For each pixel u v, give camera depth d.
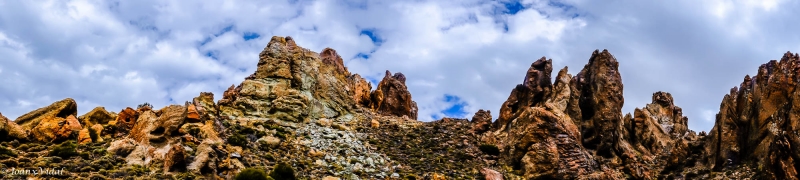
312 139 65.31
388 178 55.75
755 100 60.50
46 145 49.84
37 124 53.09
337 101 82.19
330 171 54.47
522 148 63.75
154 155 47.91
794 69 58.03
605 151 67.75
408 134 74.19
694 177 60.66
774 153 51.47
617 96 71.25
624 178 60.69
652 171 64.44
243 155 53.62
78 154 47.06
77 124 53.34
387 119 83.25
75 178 40.84
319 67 84.25
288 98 74.62
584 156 61.25
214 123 58.81
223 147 52.84
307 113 74.69
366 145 66.75
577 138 65.19
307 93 78.44
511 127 70.75
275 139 60.53
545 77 75.19
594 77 72.75
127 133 55.59
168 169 45.53
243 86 75.81
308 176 51.62
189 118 55.88
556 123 63.34
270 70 78.56
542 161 60.62
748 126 59.78
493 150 68.56
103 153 48.19
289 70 78.94
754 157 57.53
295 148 60.81
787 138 51.62
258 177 45.09
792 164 49.72
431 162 63.56
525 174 60.97
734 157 59.75
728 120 61.88
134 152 48.56
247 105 72.38
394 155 64.62
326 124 73.44
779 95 57.72
